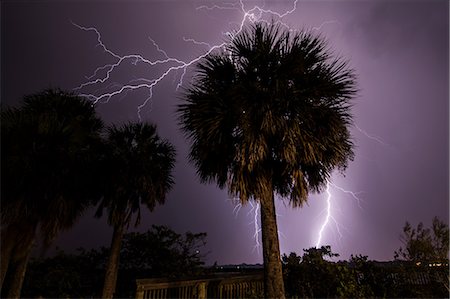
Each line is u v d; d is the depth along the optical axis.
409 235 7.61
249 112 5.46
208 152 6.06
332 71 6.20
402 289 8.02
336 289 8.22
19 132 5.73
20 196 5.62
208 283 7.09
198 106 5.96
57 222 5.89
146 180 9.45
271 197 5.75
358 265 8.86
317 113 5.76
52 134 6.09
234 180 5.79
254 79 6.00
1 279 5.53
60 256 11.04
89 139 7.89
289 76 5.88
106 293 8.69
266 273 5.25
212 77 6.26
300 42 6.25
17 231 5.76
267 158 5.88
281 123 5.35
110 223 9.16
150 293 5.99
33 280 9.94
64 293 10.00
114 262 9.08
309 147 5.44
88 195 7.38
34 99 7.83
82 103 8.51
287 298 8.84
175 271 11.58
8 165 5.50
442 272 7.26
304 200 5.82
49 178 5.81
